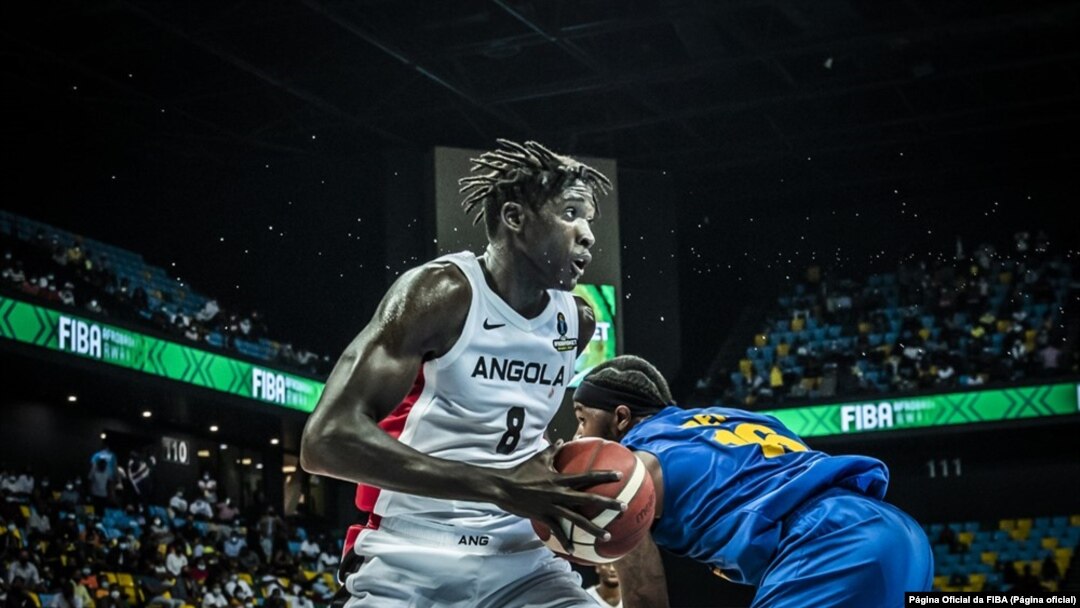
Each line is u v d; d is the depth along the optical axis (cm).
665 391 437
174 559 1900
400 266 2367
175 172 2580
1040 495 2481
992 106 2372
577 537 362
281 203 2575
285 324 2589
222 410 2258
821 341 2705
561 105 2341
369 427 352
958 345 2536
